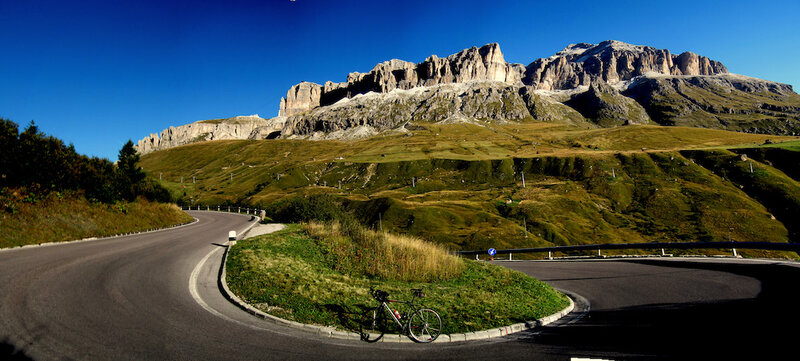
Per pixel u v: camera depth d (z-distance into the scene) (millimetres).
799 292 13445
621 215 97812
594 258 29484
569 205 102500
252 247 20203
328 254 20125
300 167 187625
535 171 147500
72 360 7266
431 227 84188
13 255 16156
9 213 20234
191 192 165375
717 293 14320
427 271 18047
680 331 10297
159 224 35219
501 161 160125
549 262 29969
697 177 115938
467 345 9609
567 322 11977
